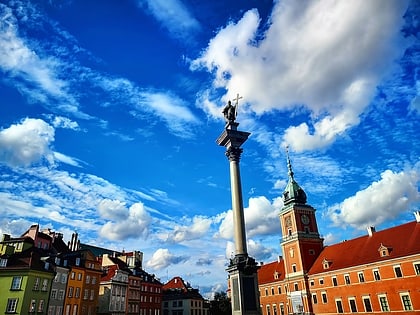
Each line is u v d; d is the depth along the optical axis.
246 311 32.00
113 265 90.44
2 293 56.41
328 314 84.62
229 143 39.88
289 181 111.69
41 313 59.50
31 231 82.94
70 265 69.88
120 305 85.25
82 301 70.94
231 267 34.69
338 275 83.44
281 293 104.31
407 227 75.69
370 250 79.31
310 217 105.19
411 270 66.50
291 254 101.94
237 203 36.84
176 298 127.06
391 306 68.88
